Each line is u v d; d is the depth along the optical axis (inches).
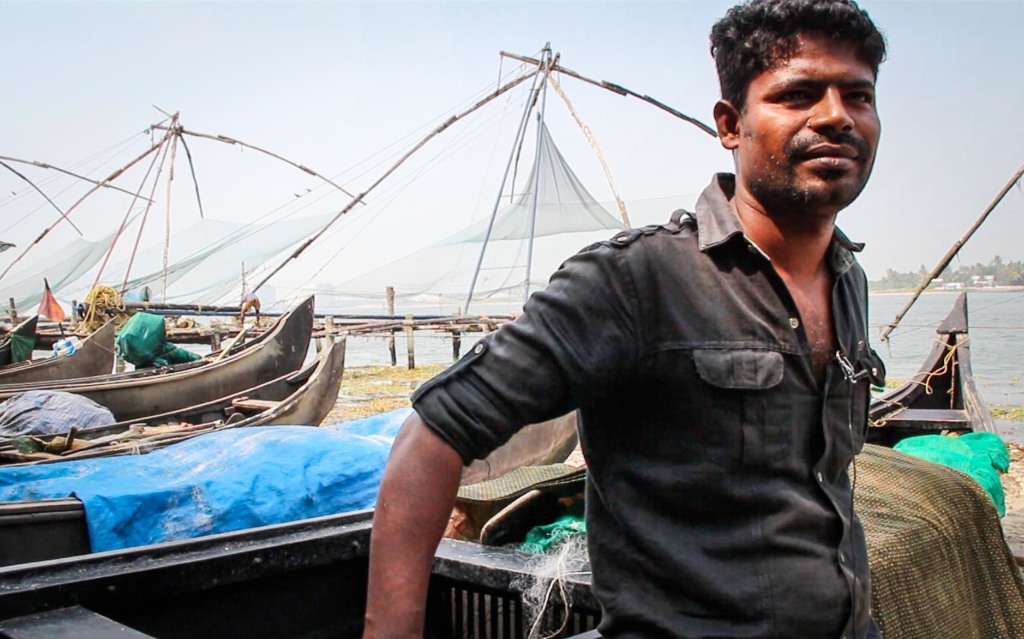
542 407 50.9
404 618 50.4
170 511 169.9
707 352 50.3
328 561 107.5
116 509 164.7
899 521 102.8
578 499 121.3
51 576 88.7
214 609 99.5
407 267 930.7
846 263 56.5
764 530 50.4
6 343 564.7
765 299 51.6
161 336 543.2
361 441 200.1
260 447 191.0
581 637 76.8
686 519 51.6
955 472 120.0
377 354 1134.4
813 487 52.6
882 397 287.3
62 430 281.4
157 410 370.6
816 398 52.9
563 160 741.9
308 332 432.5
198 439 204.5
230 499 174.1
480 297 914.1
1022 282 1151.6
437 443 50.5
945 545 103.6
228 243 912.3
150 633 94.0
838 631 51.4
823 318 54.9
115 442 250.4
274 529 107.0
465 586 109.0
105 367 480.4
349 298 1057.5
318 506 181.8
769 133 52.6
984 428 232.2
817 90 52.2
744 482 50.6
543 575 99.0
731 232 51.3
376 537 51.4
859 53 53.0
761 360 50.4
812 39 52.2
